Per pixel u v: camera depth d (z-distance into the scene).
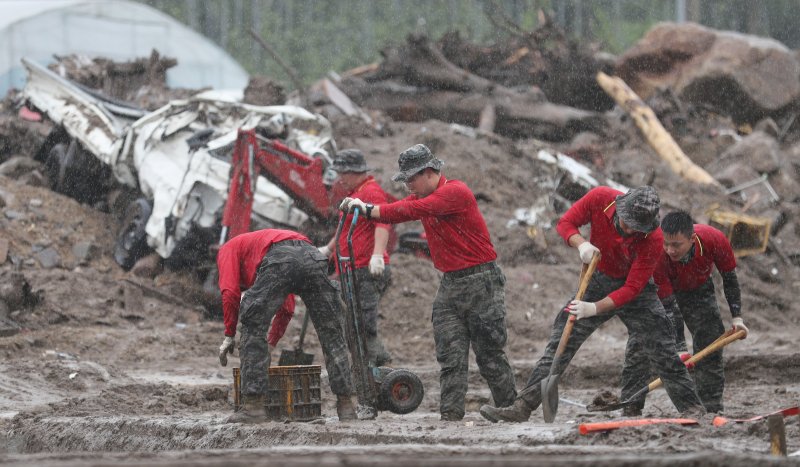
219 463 15.53
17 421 32.88
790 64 114.12
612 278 28.83
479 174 82.25
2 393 40.19
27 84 77.88
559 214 77.25
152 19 128.88
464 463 15.38
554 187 76.12
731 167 98.31
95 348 54.34
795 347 52.75
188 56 130.62
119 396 38.75
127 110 77.62
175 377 46.84
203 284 63.09
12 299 56.62
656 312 28.75
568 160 76.81
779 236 89.69
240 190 58.22
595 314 27.56
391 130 91.06
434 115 99.12
